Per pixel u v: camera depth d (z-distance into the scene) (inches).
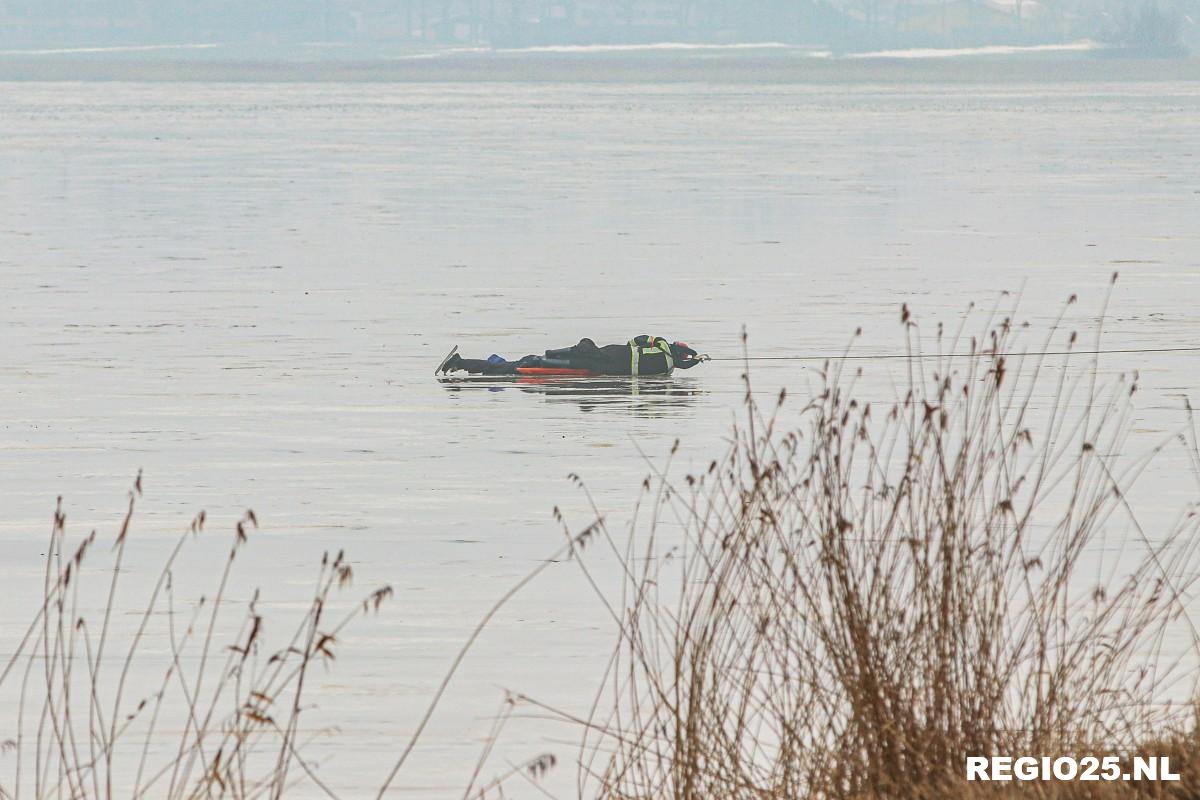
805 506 1108.5
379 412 2038.6
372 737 982.4
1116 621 1100.5
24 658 1115.3
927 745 742.5
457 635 1164.5
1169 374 2220.7
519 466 1728.6
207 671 1097.4
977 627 788.0
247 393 2156.7
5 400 2103.8
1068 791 716.7
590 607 1221.1
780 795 755.4
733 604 832.9
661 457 1758.1
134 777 917.8
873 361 2364.7
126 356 2439.7
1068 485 1541.6
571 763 936.3
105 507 1553.9
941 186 5974.4
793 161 7480.3
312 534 1455.5
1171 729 793.6
